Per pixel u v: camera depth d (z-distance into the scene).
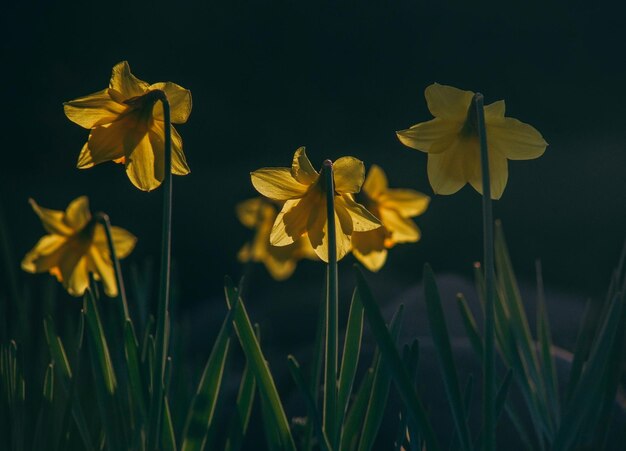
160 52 9.70
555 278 4.69
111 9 9.52
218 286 5.13
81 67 9.31
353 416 1.85
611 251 4.95
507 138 1.78
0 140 8.62
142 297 2.03
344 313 3.82
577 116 8.83
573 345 2.67
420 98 9.56
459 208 5.95
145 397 1.83
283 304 3.93
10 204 6.93
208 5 9.67
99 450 1.94
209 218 6.39
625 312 1.82
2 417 1.90
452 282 2.75
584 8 9.05
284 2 9.75
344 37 9.74
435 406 2.13
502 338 1.97
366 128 9.48
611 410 1.84
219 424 2.31
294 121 9.55
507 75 9.29
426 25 9.62
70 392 1.88
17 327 2.08
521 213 5.83
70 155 8.59
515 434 2.10
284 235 1.80
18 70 8.95
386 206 2.11
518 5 9.29
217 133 9.43
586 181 6.36
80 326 1.89
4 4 9.10
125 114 1.79
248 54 9.77
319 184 1.79
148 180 1.81
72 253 2.05
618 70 8.88
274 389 1.81
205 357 3.46
